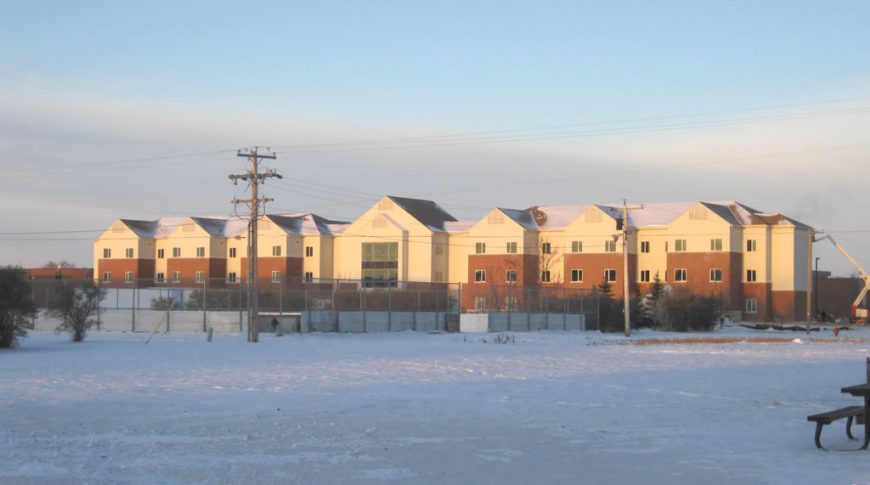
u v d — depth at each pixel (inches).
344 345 1850.4
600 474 499.8
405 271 4089.6
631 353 1637.6
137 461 527.8
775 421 714.2
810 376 1131.9
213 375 1099.9
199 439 610.5
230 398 853.8
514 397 873.5
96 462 523.2
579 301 2970.0
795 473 500.4
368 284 3814.0
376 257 4151.1
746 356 1557.6
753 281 3742.6
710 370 1225.4
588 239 3917.3
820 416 580.4
